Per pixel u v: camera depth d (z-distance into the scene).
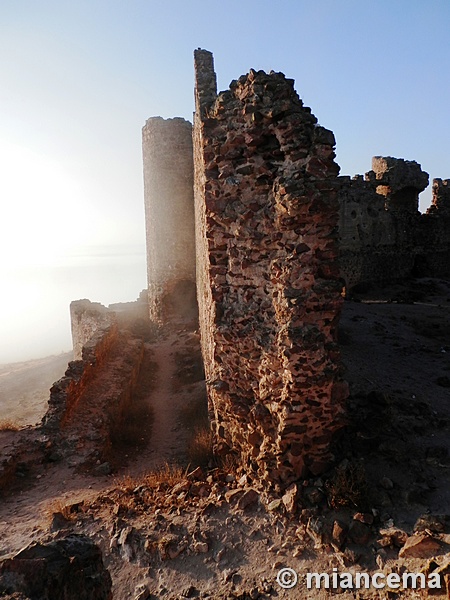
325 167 5.94
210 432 8.22
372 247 27.00
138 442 9.62
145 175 22.16
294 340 5.85
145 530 5.59
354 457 6.52
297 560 5.01
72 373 10.89
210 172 6.69
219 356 6.94
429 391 9.69
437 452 6.69
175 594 4.73
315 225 5.98
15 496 7.12
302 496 5.80
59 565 2.78
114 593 4.79
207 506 5.89
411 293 25.12
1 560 2.75
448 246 32.12
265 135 6.28
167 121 20.84
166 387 13.68
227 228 6.73
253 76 6.21
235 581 4.84
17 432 8.99
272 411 6.27
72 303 22.30
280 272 6.08
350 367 11.19
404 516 5.35
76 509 6.21
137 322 22.28
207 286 8.09
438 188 31.91
